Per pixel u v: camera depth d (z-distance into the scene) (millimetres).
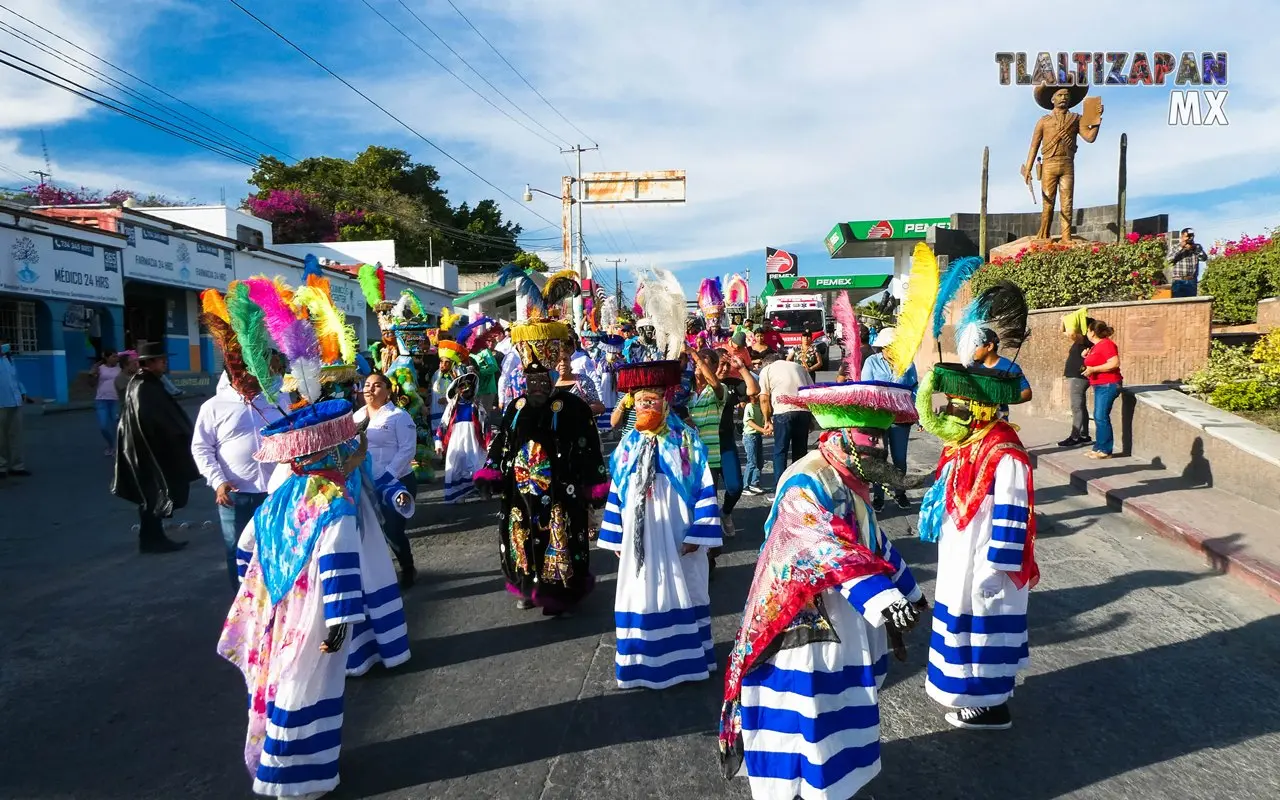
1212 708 3941
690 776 3457
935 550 6664
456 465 8523
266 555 3277
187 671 4621
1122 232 16422
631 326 13633
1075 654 4586
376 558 4543
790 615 2717
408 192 56375
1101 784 3334
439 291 38250
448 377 9766
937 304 3527
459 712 4070
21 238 16594
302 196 47719
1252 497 7352
